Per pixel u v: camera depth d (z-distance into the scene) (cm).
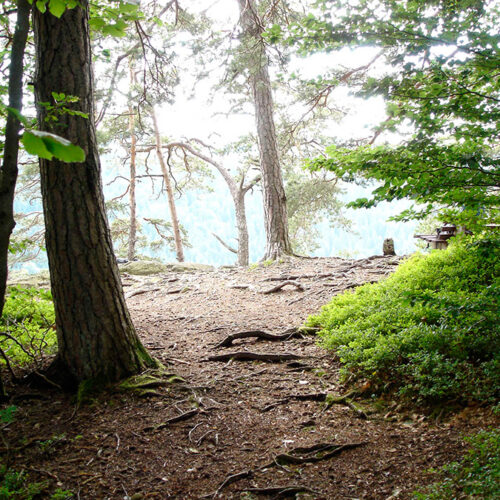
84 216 516
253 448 418
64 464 393
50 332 729
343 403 496
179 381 551
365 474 363
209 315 911
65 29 489
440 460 360
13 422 460
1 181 373
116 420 466
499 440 337
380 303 683
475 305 400
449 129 398
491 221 471
